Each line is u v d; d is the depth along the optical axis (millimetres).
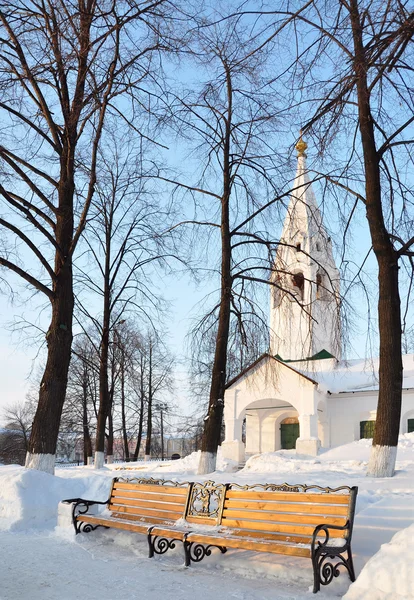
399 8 8383
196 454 28406
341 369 35812
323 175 13633
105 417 26234
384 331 13453
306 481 12664
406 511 7805
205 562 7250
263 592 5848
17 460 59156
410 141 12711
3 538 9117
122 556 7727
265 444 34875
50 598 5629
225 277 17812
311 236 17016
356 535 7258
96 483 12180
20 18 13078
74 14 12055
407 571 4957
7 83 13375
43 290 13703
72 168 14461
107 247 25391
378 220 13203
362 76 9789
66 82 14430
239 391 31266
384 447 13086
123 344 28781
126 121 14383
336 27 9695
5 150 13469
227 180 17984
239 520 7133
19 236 13242
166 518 8203
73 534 8984
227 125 18000
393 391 13289
